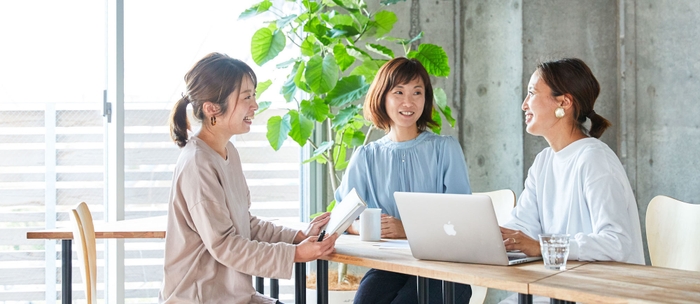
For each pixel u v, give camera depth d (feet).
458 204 5.61
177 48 12.15
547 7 12.16
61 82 11.58
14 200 11.48
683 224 7.42
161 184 12.07
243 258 6.23
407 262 5.88
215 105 6.64
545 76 6.81
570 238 6.00
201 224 6.28
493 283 5.06
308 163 12.89
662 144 11.80
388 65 8.20
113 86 11.51
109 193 11.66
